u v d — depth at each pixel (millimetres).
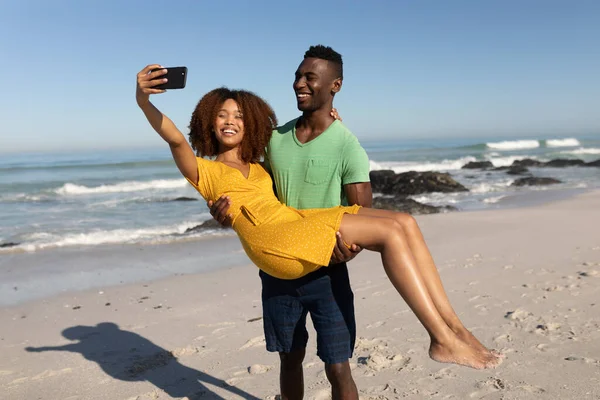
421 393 4184
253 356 5156
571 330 5273
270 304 3230
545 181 20438
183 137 3111
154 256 9930
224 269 8844
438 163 31688
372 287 7164
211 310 6613
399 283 2830
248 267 8953
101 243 11133
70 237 11633
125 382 4699
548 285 6828
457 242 10023
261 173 3371
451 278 7441
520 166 28000
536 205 15102
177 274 8555
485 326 5516
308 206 3205
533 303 6160
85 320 6414
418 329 5551
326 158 3154
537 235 10289
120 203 17891
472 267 8008
